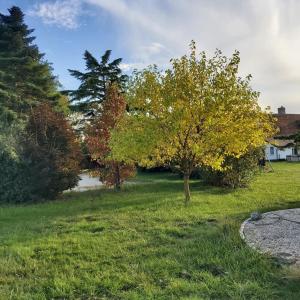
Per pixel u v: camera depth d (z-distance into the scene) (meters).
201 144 14.46
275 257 7.33
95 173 21.86
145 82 14.98
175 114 13.98
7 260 7.91
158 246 8.70
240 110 14.56
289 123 63.53
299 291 5.72
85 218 12.80
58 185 18.86
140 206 14.80
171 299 5.64
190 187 21.59
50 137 19.72
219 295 5.76
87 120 37.62
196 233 9.79
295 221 10.67
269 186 20.66
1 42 37.19
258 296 5.61
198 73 14.53
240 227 9.97
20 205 17.27
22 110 34.94
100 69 39.59
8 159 18.23
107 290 6.15
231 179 19.97
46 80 39.28
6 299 5.85
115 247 8.67
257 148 20.11
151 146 14.57
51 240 9.53
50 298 5.96
